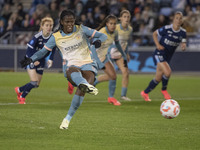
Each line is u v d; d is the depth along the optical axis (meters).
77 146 18.64
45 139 19.91
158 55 38.88
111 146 18.83
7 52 73.44
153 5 77.50
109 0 79.81
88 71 23.31
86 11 78.75
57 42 23.23
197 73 68.31
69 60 23.39
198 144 19.69
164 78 38.94
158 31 38.75
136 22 74.00
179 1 77.75
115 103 35.31
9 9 85.94
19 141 19.28
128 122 25.80
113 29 34.38
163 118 27.84
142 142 19.86
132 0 79.69
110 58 38.97
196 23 72.25
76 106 22.75
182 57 68.56
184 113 30.64
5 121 24.70
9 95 40.16
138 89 49.56
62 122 22.81
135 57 69.94
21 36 76.81
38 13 79.25
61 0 83.00
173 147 18.92
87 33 23.31
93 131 22.36
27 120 25.28
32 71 33.84
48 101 36.66
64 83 54.06
